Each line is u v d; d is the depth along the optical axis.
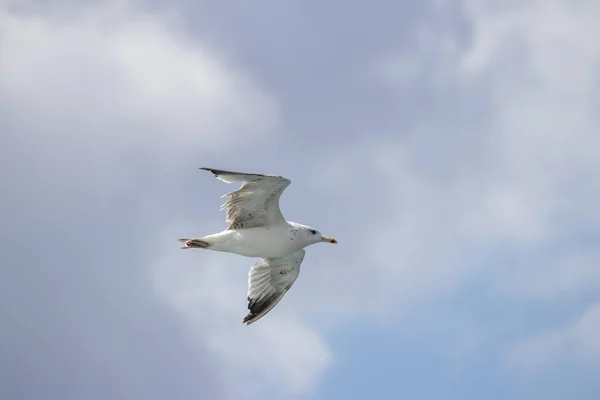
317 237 19.31
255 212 18.70
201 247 18.91
